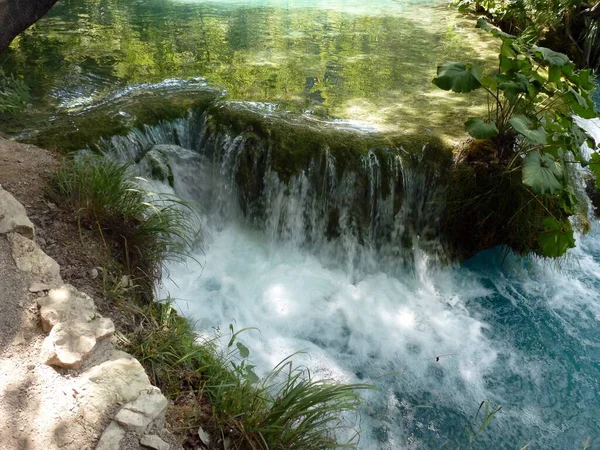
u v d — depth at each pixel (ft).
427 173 15.81
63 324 8.07
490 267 16.39
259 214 16.35
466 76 14.85
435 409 12.05
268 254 16.01
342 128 16.60
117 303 10.00
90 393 7.23
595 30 30.48
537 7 31.35
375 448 11.01
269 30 27.20
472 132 14.29
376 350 13.50
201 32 26.30
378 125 16.96
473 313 14.94
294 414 8.17
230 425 8.24
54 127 15.62
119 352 8.15
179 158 16.39
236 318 13.70
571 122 15.08
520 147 15.49
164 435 7.31
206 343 10.38
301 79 20.51
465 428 11.66
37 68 20.54
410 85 20.30
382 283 15.69
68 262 10.36
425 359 13.35
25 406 7.01
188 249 15.21
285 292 14.82
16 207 10.16
